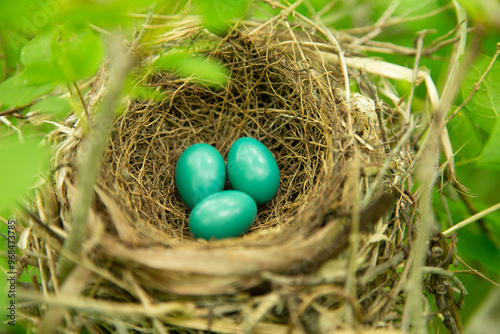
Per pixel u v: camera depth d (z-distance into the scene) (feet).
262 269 1.14
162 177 1.35
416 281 1.14
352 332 1.14
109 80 1.25
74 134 1.25
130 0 0.83
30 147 0.87
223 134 1.38
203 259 1.14
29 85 1.10
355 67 1.32
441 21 1.33
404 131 1.28
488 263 1.27
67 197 1.21
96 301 1.15
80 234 1.11
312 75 1.30
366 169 1.21
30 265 1.23
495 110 1.24
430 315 1.20
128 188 1.29
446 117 1.27
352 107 1.27
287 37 1.32
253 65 1.33
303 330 1.14
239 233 1.28
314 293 1.14
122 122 1.29
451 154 1.26
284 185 1.34
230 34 1.30
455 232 1.24
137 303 1.17
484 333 1.11
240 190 1.32
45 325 1.12
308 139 1.31
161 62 1.12
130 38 1.29
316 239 1.16
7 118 1.30
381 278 1.21
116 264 1.16
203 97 1.37
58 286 1.18
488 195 1.33
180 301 1.16
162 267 1.14
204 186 1.32
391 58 1.37
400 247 1.21
